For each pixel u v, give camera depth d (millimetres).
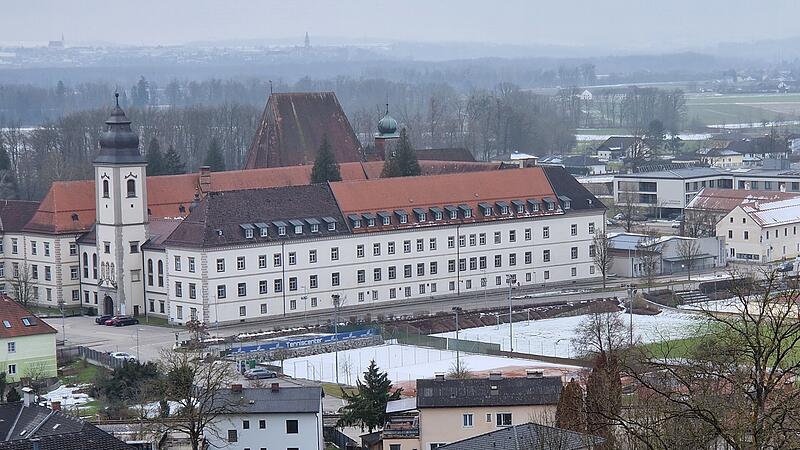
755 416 189625
